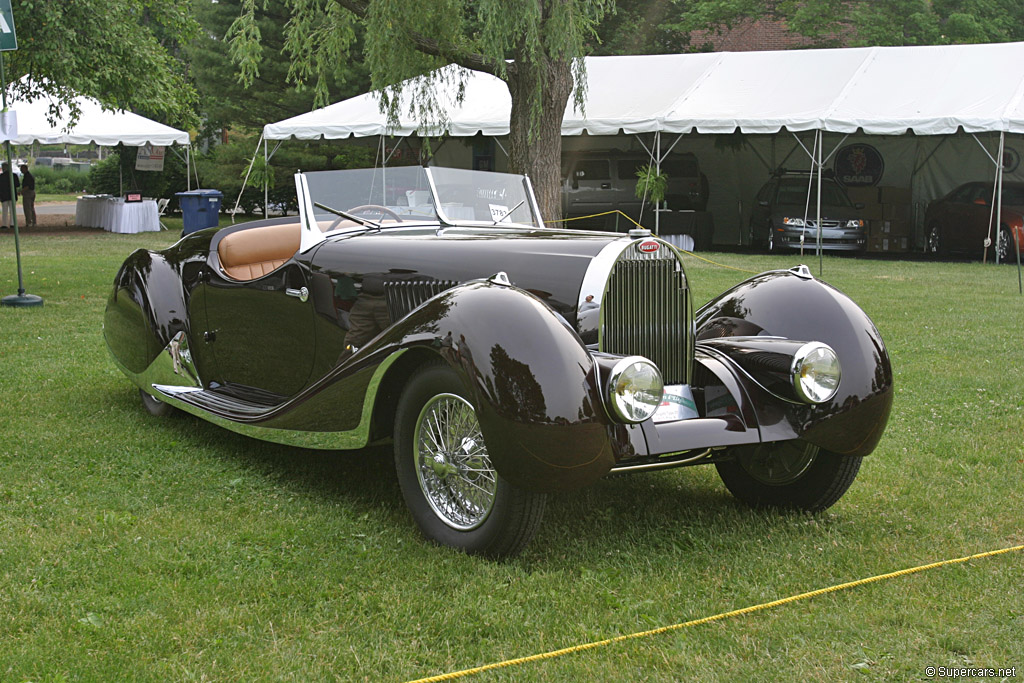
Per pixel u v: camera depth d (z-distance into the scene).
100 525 3.62
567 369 3.06
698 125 16.28
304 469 4.47
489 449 3.10
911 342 7.95
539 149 13.27
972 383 6.30
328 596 3.04
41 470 4.32
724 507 4.08
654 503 4.09
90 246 17.83
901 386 6.24
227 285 4.98
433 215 4.77
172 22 22.42
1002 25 26.05
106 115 22.34
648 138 20.95
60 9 17.78
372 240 4.36
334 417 3.71
